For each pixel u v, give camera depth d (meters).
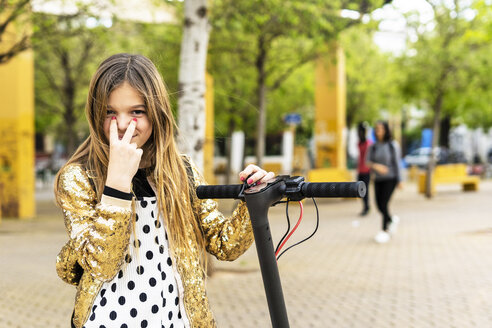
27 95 12.07
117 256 1.45
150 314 1.54
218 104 18.23
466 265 6.45
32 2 9.61
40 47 12.30
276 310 1.55
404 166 34.28
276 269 1.55
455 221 10.52
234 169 29.83
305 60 14.95
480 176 26.97
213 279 5.83
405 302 4.89
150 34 13.00
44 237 8.84
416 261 6.72
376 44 22.98
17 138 11.84
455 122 31.27
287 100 23.36
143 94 1.56
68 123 17.47
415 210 12.69
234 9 10.32
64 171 1.60
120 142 1.48
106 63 1.60
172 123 1.67
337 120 17.58
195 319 1.63
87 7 10.39
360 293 5.21
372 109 25.64
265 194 1.52
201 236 1.77
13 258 7.03
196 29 6.00
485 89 16.39
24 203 11.99
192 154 5.95
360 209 13.24
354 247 7.75
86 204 1.56
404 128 41.22
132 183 1.63
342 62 17.67
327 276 5.94
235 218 1.74
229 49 13.56
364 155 11.61
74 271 1.58
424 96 16.66
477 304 4.80
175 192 1.64
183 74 6.00
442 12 15.43
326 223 10.51
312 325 4.25
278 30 12.53
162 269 1.59
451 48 15.22
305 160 20.56
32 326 4.27
